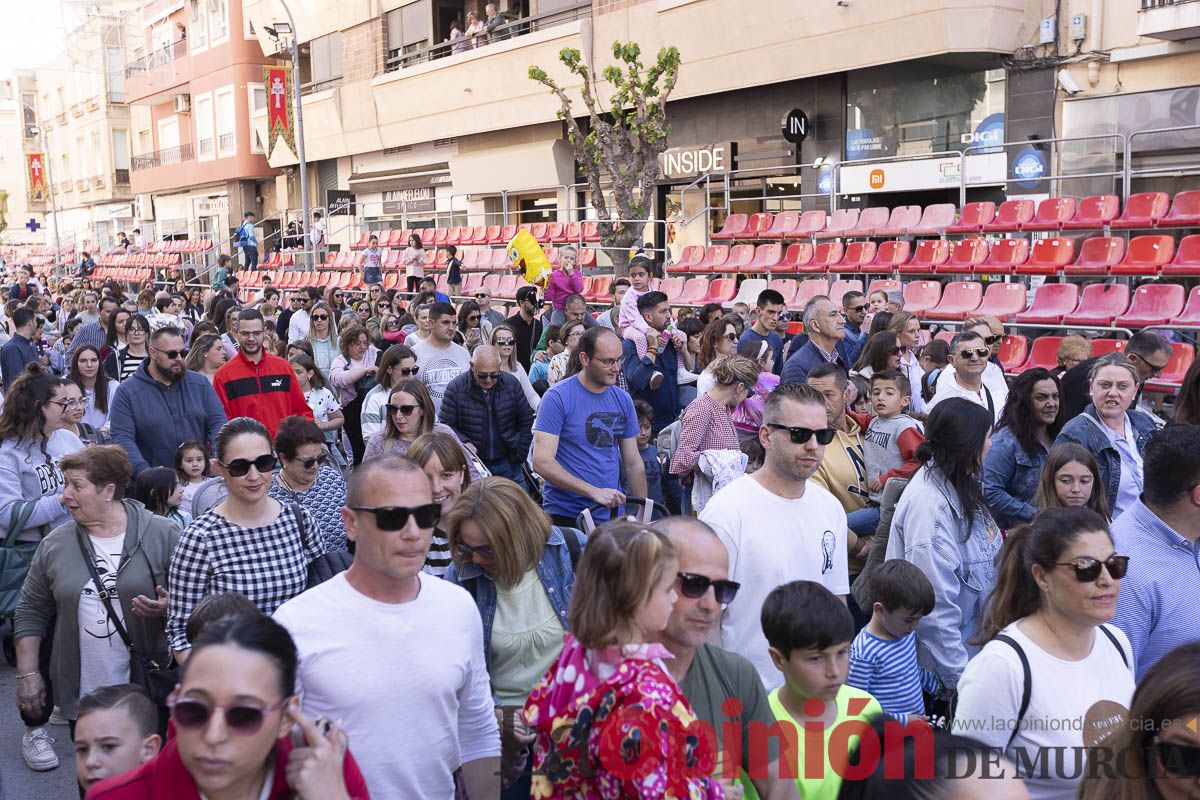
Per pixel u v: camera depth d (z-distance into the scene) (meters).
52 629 4.87
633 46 17.73
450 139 27.94
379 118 29.38
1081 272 12.72
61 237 60.44
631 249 18.47
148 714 3.25
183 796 2.34
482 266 22.30
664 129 18.03
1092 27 14.92
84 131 55.41
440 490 4.61
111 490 4.74
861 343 9.66
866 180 17.91
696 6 19.61
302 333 14.48
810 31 17.61
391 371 7.57
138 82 45.59
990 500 5.62
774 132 19.78
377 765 3.02
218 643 2.31
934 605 4.27
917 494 4.48
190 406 7.23
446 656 3.15
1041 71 15.59
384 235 27.25
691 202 21.69
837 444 5.94
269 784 2.44
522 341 11.48
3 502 6.23
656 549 2.62
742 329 9.40
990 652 3.09
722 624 3.98
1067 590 3.01
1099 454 5.46
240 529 4.29
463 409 7.12
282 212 36.56
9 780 5.13
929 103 17.16
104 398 8.73
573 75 22.53
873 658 4.14
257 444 4.26
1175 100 14.23
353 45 30.52
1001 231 14.09
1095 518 3.08
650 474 7.73
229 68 37.78
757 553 3.96
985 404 7.02
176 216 45.69
